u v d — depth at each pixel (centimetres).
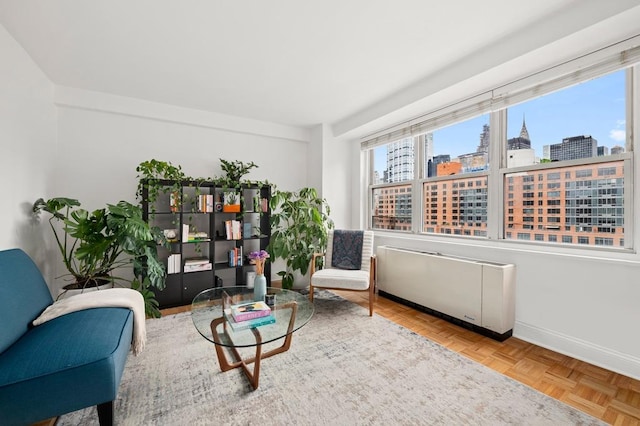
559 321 213
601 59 190
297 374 182
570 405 154
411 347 218
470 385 171
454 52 228
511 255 243
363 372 184
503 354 209
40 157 251
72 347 123
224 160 362
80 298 173
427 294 288
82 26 193
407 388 168
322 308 306
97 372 118
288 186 434
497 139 265
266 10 179
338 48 222
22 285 159
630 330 180
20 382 107
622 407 152
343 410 149
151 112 328
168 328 253
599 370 188
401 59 238
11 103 203
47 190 266
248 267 386
